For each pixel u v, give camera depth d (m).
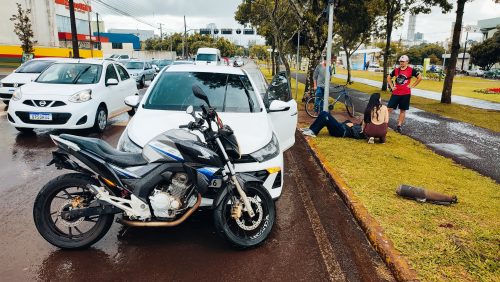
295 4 14.68
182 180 3.54
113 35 82.75
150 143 3.51
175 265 3.45
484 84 37.97
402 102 9.84
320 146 7.88
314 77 12.08
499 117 13.24
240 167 3.98
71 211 3.49
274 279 3.30
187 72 5.57
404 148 8.02
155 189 3.51
